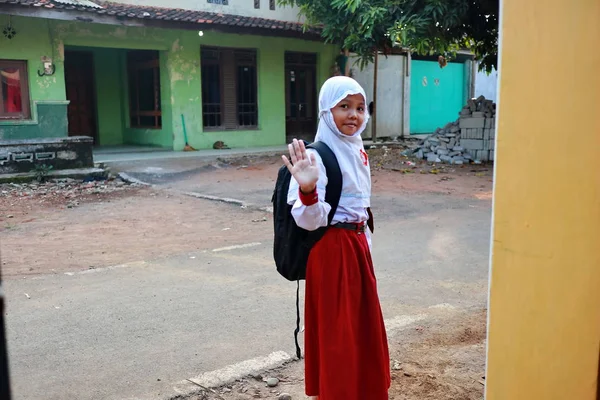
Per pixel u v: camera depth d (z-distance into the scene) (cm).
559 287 177
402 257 617
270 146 1720
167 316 450
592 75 162
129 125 1761
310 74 1855
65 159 1221
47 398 322
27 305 478
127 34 1447
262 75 1698
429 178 1216
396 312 455
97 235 752
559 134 171
